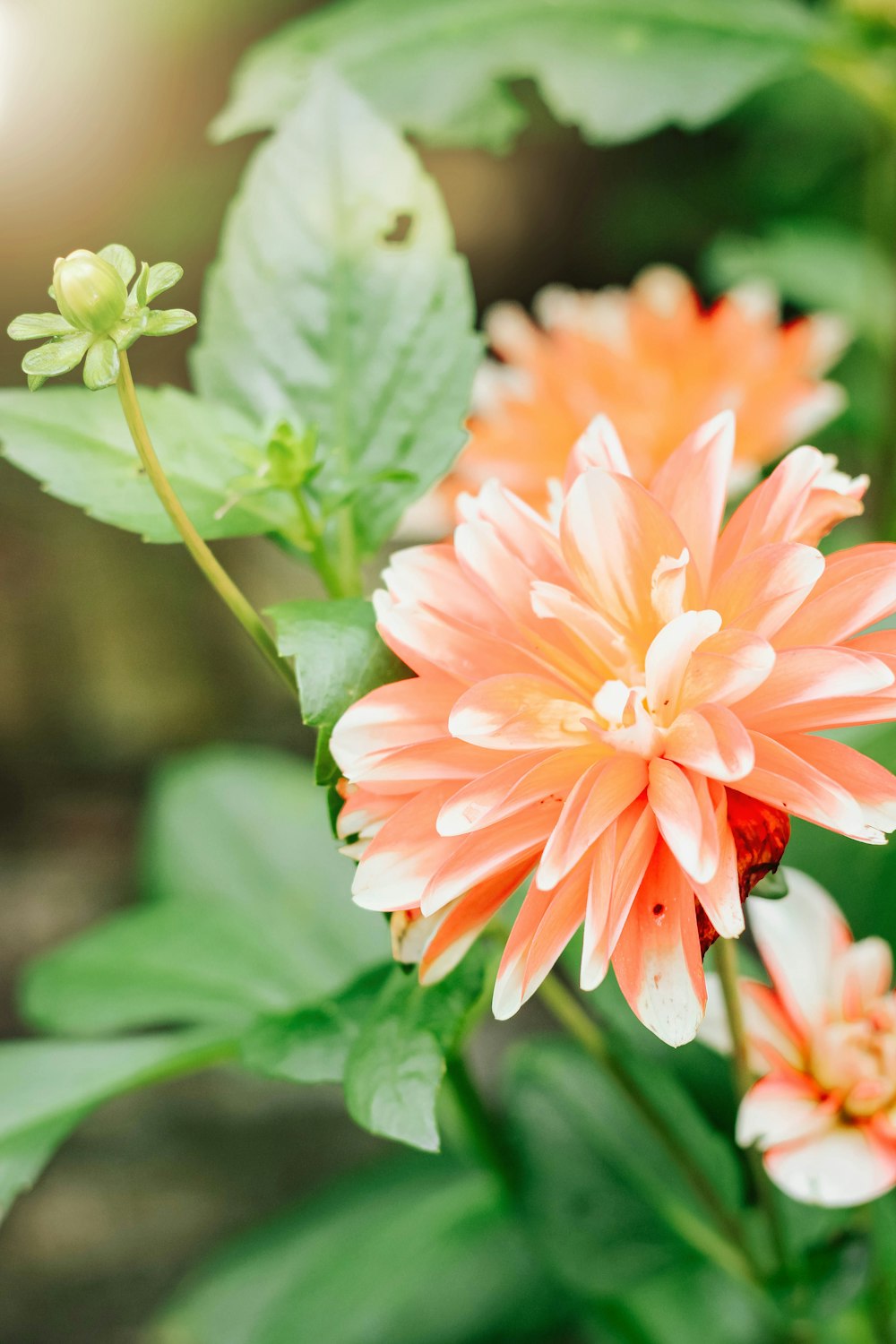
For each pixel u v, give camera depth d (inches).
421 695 21.9
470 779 21.6
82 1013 29.3
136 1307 45.1
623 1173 28.6
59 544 71.5
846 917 28.5
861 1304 28.0
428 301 25.4
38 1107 26.0
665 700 21.6
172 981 29.6
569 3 31.6
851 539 44.0
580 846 20.7
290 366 25.5
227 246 25.7
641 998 21.0
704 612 21.2
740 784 21.2
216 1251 46.6
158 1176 49.3
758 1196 25.0
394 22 31.6
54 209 84.1
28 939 59.1
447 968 21.8
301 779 38.4
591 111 31.4
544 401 33.5
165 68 84.7
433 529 33.0
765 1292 25.7
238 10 84.1
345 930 32.4
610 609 22.0
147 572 71.4
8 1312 45.2
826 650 21.1
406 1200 35.7
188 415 24.6
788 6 32.9
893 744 29.0
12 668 68.0
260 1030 23.0
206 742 68.8
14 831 65.0
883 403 43.7
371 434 25.2
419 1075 21.9
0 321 80.9
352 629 22.6
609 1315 31.9
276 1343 32.6
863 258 47.8
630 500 21.7
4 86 60.6
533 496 32.3
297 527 24.4
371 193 25.5
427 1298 32.4
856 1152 23.0
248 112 31.4
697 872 20.6
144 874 37.4
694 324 35.1
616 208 90.0
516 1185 28.8
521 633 22.2
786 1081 23.5
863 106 72.9
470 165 94.3
